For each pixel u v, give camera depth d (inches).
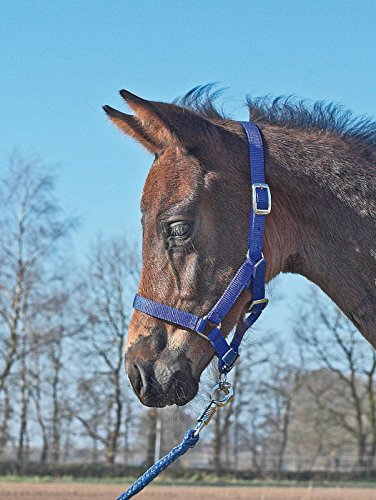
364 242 161.5
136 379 159.5
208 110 181.3
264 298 159.9
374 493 1002.1
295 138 170.7
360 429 1633.9
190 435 163.0
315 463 1589.6
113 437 1581.0
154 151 172.2
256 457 1615.4
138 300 162.7
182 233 160.2
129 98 161.0
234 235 160.7
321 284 165.2
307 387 1688.0
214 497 853.8
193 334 159.2
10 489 911.7
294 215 164.1
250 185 163.8
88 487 976.9
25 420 1550.2
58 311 1520.7
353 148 169.6
